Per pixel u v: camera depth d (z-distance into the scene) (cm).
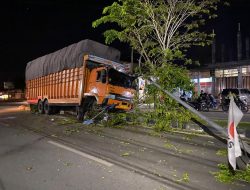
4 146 999
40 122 1714
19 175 673
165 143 1009
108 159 803
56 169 716
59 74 1970
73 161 788
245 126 1321
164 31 1617
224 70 3256
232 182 616
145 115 1409
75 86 1747
